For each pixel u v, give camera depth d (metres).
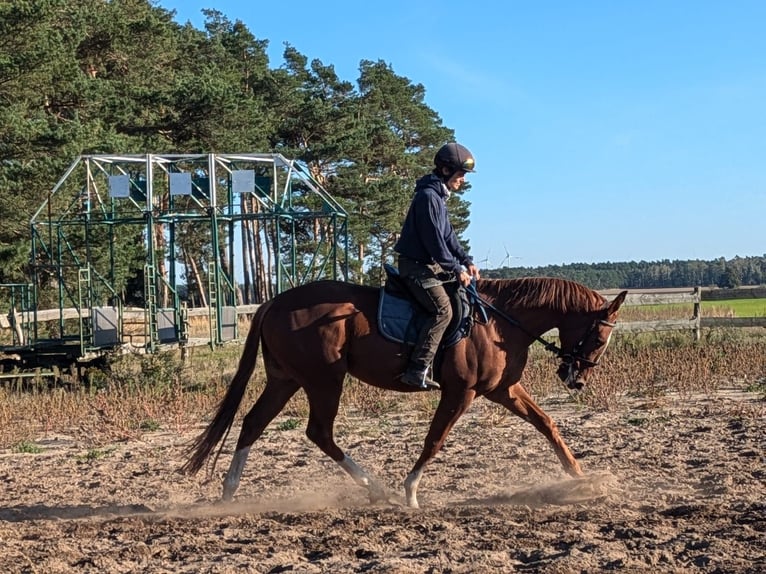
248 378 7.69
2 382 17.39
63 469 9.62
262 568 5.57
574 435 10.55
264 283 42.75
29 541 6.39
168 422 12.62
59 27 30.19
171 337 19.55
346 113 47.81
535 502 7.45
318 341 7.43
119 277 28.30
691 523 6.35
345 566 5.55
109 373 16.78
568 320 7.80
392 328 7.41
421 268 7.37
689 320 18.17
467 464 9.16
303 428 11.83
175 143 34.91
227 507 7.51
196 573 5.50
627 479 8.19
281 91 48.34
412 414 12.70
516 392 7.81
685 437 10.18
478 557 5.62
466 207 60.56
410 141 59.28
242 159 20.28
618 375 14.30
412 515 6.91
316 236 44.91
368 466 9.27
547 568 5.35
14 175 24.42
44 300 27.95
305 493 8.17
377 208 47.31
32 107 28.00
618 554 5.57
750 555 5.54
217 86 33.44
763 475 8.11
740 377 15.13
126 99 30.50
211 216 19.11
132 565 5.74
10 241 26.16
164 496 8.23
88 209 19.70
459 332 7.39
